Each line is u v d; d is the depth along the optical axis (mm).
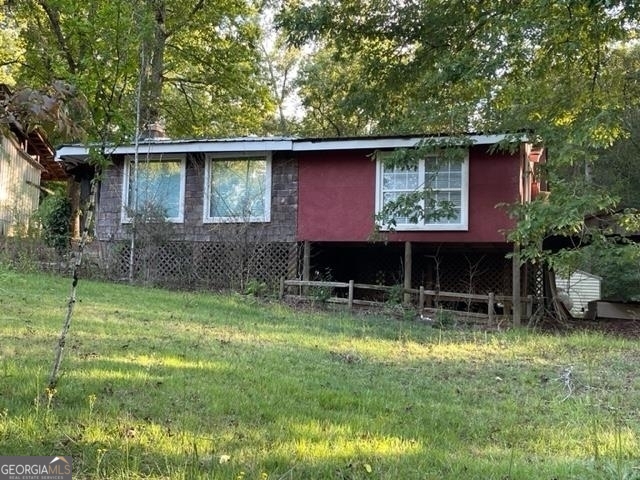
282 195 13750
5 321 7059
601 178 23859
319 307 12086
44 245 14398
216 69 24500
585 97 12453
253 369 5824
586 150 11039
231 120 25938
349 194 13320
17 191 21297
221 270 13727
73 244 14672
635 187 23578
